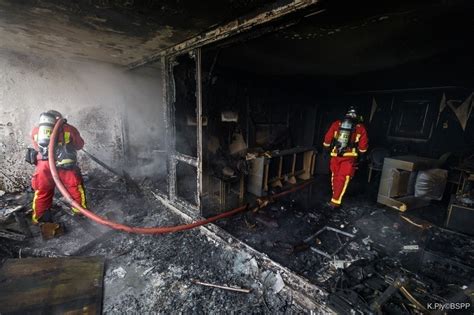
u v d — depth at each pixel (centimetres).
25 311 157
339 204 348
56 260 209
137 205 344
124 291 188
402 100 484
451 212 289
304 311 172
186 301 179
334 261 229
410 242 271
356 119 336
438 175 311
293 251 242
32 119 360
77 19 192
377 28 214
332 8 163
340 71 432
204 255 234
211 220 271
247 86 476
